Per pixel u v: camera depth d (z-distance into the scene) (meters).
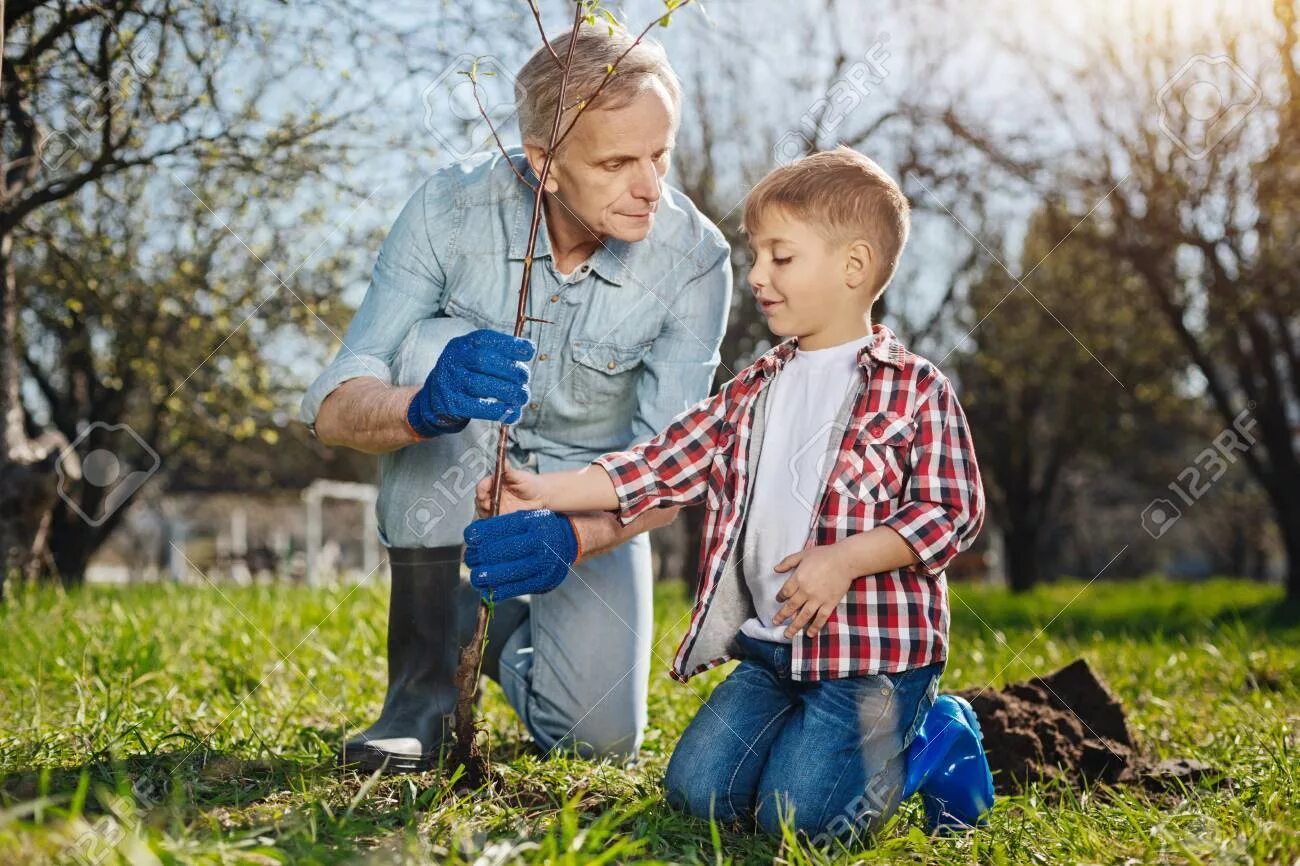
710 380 2.58
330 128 5.54
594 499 2.14
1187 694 3.66
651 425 2.51
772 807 1.90
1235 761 2.52
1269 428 10.60
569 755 2.50
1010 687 2.69
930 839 1.87
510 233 2.43
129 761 2.08
